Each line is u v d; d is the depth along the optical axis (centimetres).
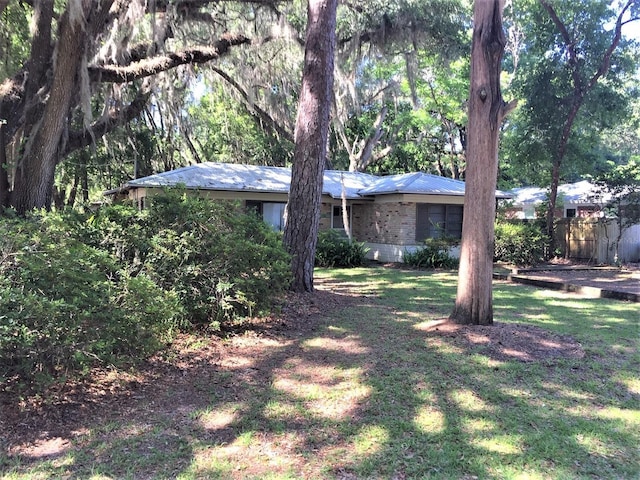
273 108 1831
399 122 2602
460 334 580
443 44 1555
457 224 1798
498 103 591
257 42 1317
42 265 389
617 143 3431
